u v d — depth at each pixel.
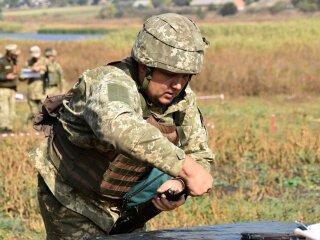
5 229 8.83
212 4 154.12
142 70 3.78
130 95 3.59
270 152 14.03
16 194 10.00
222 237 3.41
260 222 3.88
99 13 185.25
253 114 22.33
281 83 28.83
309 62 32.31
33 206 9.71
